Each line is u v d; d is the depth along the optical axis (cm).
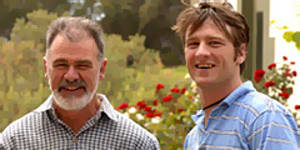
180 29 215
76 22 238
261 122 193
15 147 242
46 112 246
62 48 229
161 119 432
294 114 404
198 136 222
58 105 238
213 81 205
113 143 245
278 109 195
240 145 197
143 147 247
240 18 210
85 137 243
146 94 542
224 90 210
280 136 189
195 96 448
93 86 236
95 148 242
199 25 205
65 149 240
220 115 207
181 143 403
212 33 203
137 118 426
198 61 205
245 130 197
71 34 231
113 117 247
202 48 204
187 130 413
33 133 243
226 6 214
